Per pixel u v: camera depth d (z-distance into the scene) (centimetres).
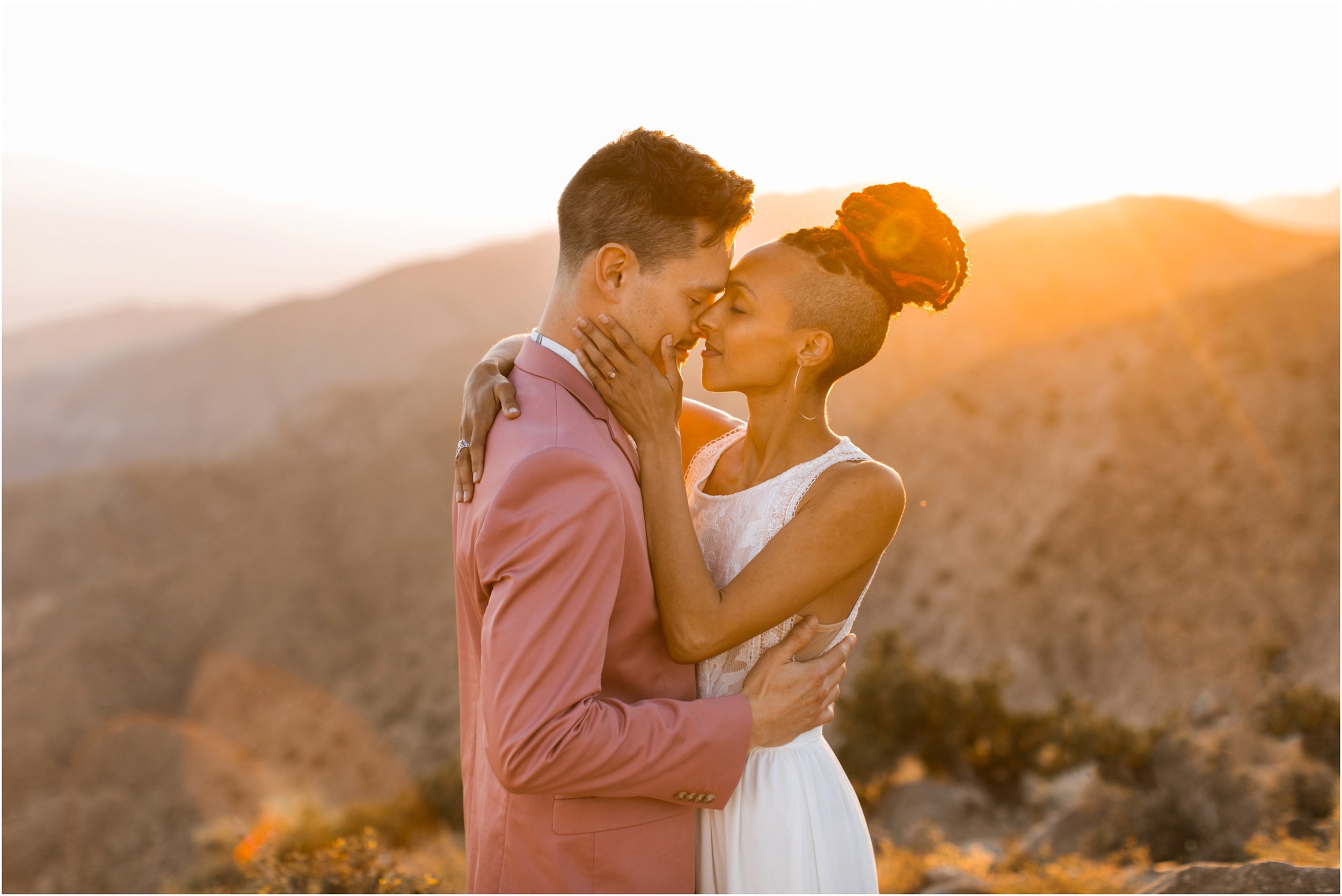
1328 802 995
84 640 6875
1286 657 3216
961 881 788
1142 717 3300
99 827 4912
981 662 4009
